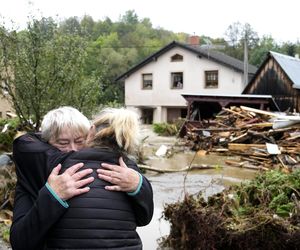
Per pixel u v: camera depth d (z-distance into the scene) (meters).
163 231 6.42
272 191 5.65
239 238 4.75
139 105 38.09
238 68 33.72
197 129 18.62
